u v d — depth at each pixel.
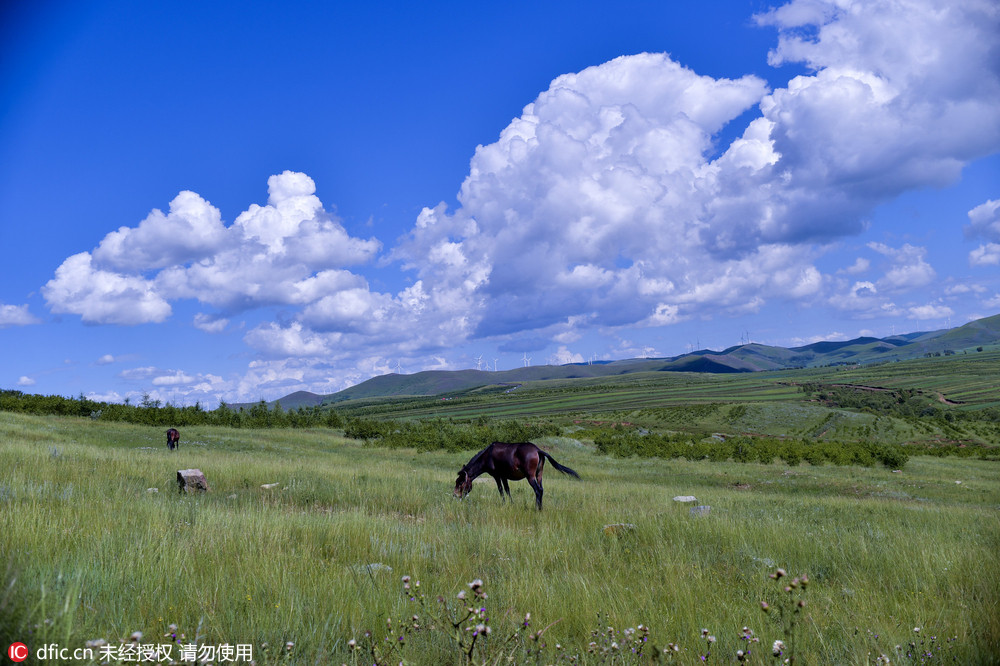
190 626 4.06
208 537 6.95
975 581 6.25
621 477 28.59
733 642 4.19
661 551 7.79
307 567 5.96
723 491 22.72
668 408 122.31
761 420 101.81
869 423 91.94
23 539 5.83
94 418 44.94
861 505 17.72
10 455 15.14
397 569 6.41
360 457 33.66
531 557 7.34
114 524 7.25
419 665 3.55
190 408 53.38
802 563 7.71
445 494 15.23
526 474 13.52
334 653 3.84
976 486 28.48
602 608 4.91
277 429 52.78
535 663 3.59
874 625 4.78
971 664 4.01
